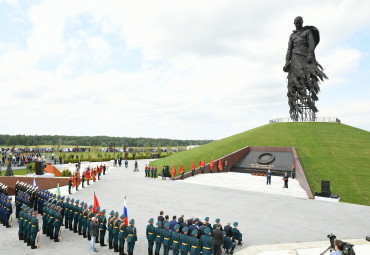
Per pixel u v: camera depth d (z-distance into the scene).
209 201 21.44
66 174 37.34
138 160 71.44
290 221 16.58
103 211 12.79
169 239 10.95
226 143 46.19
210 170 36.88
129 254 11.29
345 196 24.94
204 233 10.94
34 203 19.11
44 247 12.48
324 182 23.44
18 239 13.69
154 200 21.67
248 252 11.69
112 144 122.31
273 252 11.70
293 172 32.62
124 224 11.63
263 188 27.30
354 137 41.09
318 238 13.71
